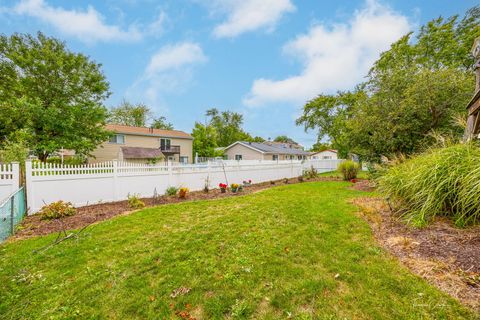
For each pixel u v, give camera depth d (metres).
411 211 3.85
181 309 2.06
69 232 4.07
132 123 36.69
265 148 32.81
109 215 5.31
